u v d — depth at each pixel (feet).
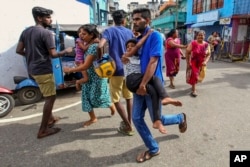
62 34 19.53
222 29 57.06
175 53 21.24
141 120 9.64
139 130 9.78
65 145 11.53
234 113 15.38
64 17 26.00
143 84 8.52
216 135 12.27
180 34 100.89
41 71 11.48
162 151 10.76
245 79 25.91
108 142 11.73
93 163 10.01
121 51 11.64
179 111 15.90
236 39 51.70
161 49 8.53
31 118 15.25
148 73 8.43
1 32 20.17
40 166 9.86
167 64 21.67
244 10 51.08
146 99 9.13
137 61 9.04
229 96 19.30
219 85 23.11
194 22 78.64
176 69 21.72
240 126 13.34
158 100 8.82
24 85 17.93
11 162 10.18
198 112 15.67
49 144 11.66
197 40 18.58
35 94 18.54
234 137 12.03
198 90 21.30
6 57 20.59
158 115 8.87
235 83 23.93
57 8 25.21
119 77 11.55
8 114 16.07
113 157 10.42
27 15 21.12
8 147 11.43
